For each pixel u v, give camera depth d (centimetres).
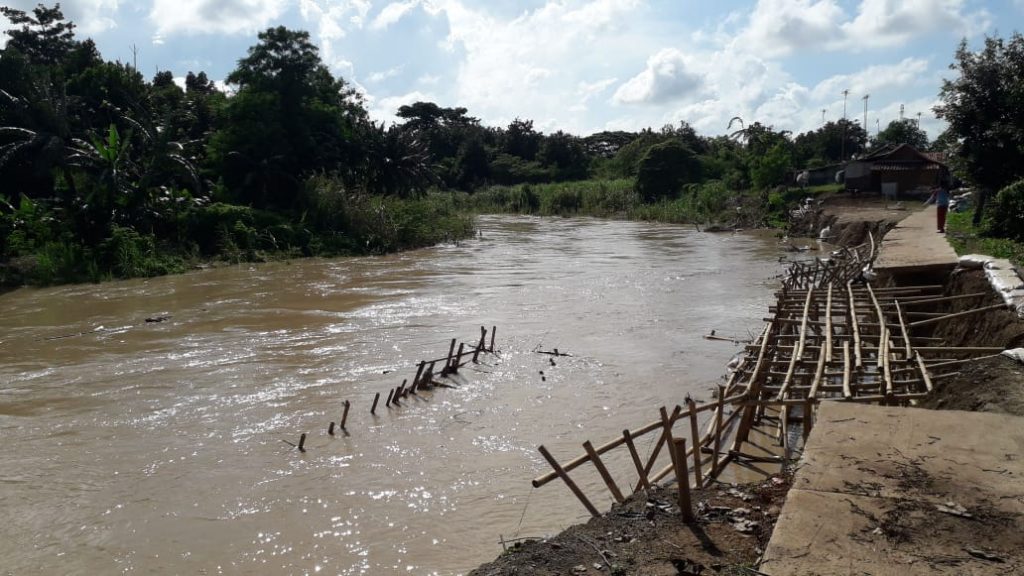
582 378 1198
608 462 852
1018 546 409
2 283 2234
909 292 1351
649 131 8525
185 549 688
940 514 443
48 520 749
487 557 662
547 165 8562
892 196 3959
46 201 2684
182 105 4022
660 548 512
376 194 4050
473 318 1702
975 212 2170
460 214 5088
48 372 1284
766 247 3206
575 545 540
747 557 489
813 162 5784
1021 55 2089
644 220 5156
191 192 3219
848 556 407
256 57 3506
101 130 3400
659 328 1565
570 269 2558
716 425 757
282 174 3384
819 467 508
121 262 2434
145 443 946
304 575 642
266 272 2547
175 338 1528
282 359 1348
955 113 2148
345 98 4300
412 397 1112
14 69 3152
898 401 731
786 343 1120
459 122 9594
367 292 2094
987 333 937
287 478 832
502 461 868
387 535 704
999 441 534
